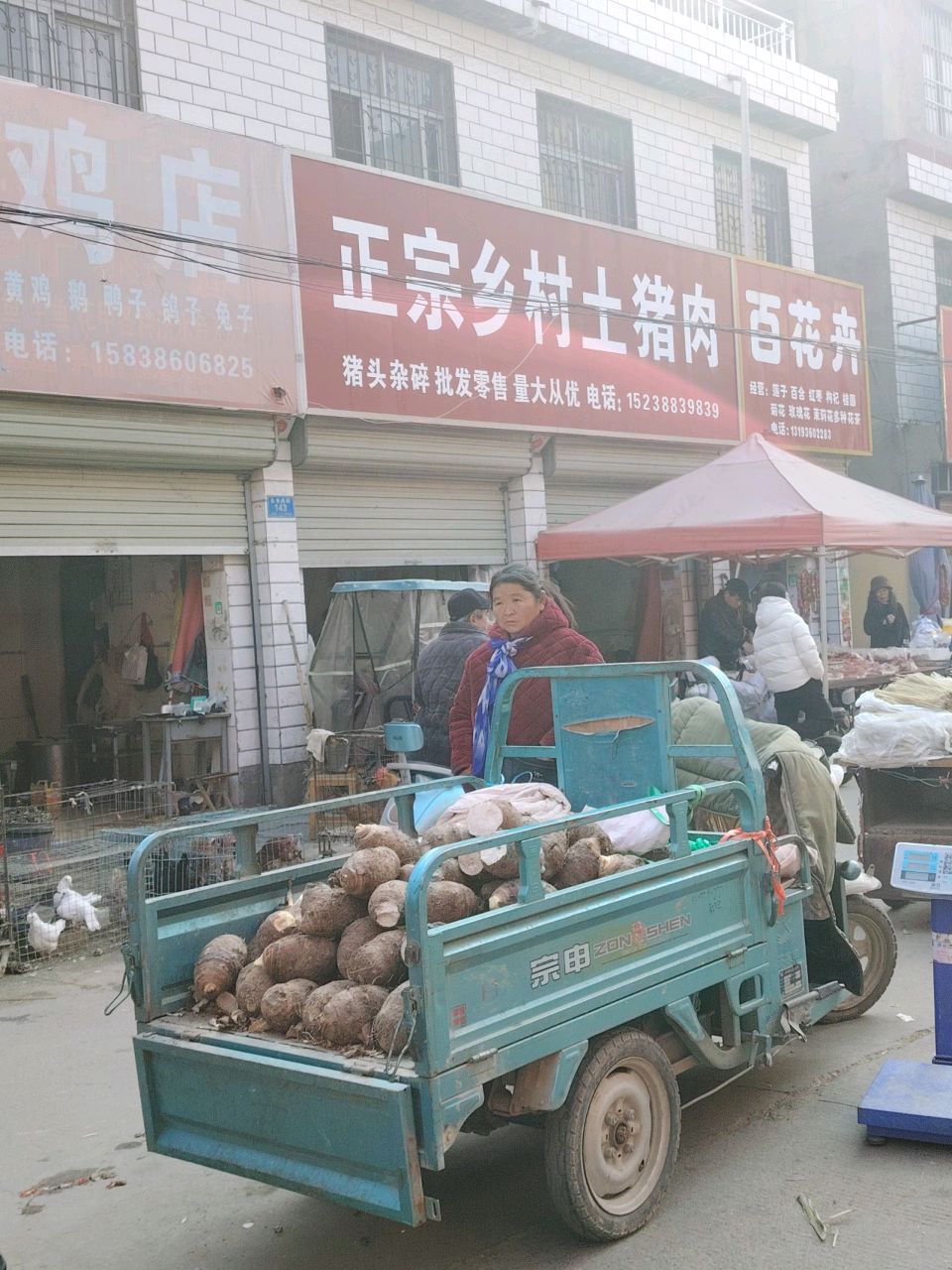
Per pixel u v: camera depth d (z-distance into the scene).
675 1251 3.24
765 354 14.37
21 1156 4.18
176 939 3.46
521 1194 3.69
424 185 10.65
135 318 8.63
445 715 6.60
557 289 11.88
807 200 16.25
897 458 17.72
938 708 6.48
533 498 12.18
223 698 9.78
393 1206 2.79
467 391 11.02
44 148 8.16
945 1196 3.46
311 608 12.44
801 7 18.34
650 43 13.30
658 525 10.95
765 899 3.97
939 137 18.67
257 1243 3.51
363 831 3.43
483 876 3.38
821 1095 4.21
